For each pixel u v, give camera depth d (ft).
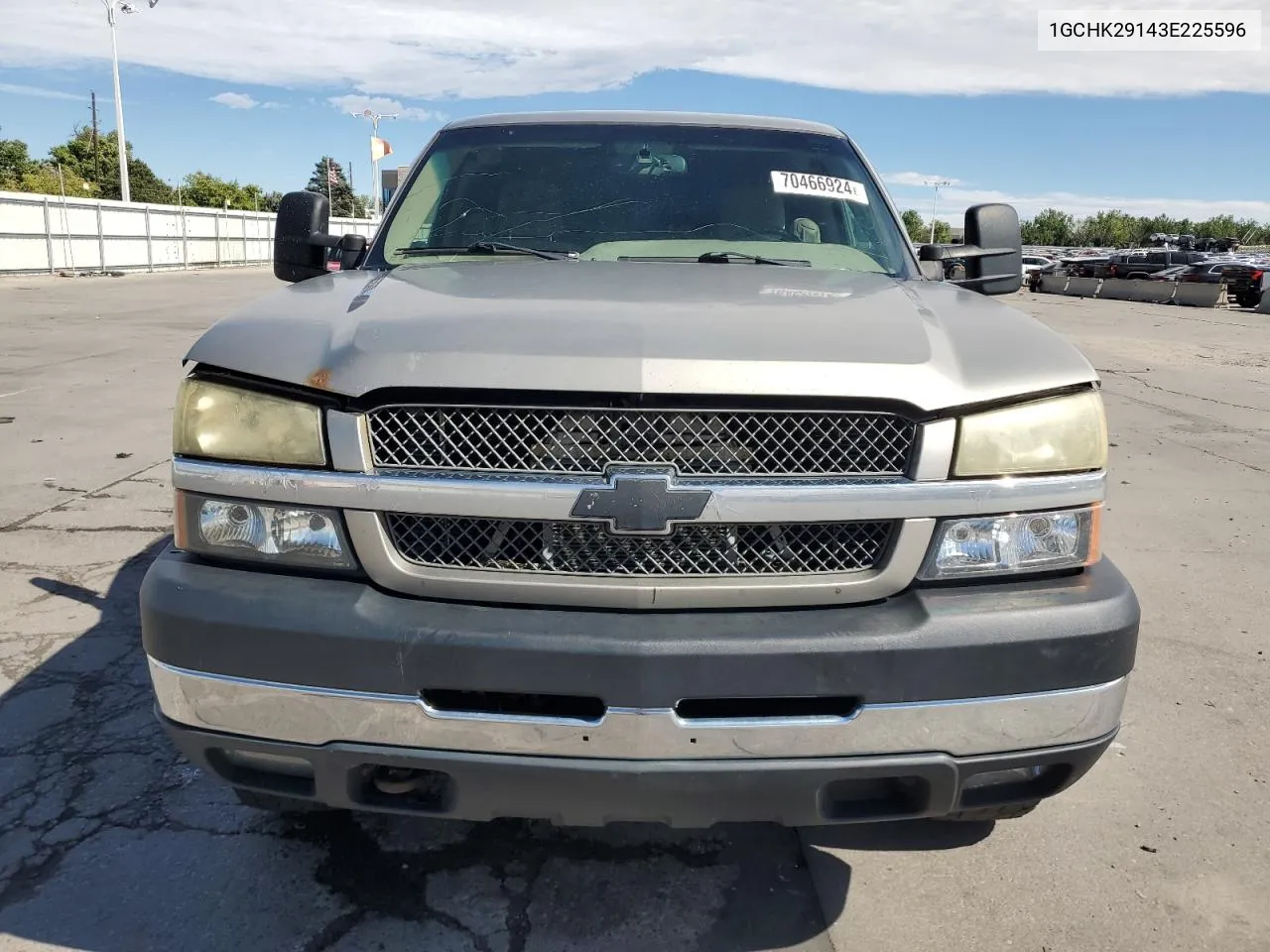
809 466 6.09
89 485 18.97
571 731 5.87
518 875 7.79
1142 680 11.57
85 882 7.62
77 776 9.05
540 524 6.03
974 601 6.15
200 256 124.47
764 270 8.87
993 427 6.23
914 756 6.04
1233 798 9.10
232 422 6.32
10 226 90.63
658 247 9.87
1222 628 13.19
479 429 6.02
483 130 11.30
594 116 11.47
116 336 44.60
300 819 8.43
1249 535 17.57
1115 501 19.95
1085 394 6.51
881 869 7.98
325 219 10.66
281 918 7.26
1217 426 29.35
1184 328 70.44
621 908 7.45
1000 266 10.69
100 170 234.17
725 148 11.00
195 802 8.66
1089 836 8.47
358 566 6.16
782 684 5.85
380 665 5.89
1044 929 7.32
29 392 29.30
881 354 6.22
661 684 5.79
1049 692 6.10
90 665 11.27
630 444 5.97
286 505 6.21
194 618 6.08
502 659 5.81
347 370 6.10
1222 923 7.42
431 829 8.34
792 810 6.09
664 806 6.01
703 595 6.01
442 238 10.12
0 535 15.88
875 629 5.96
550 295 7.28
